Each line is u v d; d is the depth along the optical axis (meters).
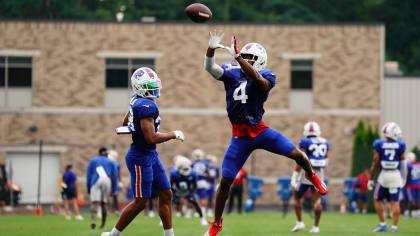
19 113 117.31
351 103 119.62
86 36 118.12
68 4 178.62
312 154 52.16
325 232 51.00
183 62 118.75
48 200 116.06
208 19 31.36
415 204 79.06
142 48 118.56
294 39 119.44
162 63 118.62
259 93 30.27
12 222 66.12
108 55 118.06
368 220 71.00
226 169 31.06
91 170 56.56
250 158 115.31
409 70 190.88
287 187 91.19
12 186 104.00
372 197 90.50
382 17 198.75
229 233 49.41
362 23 119.50
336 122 119.44
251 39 118.88
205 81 118.69
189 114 118.44
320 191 30.92
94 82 118.19
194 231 50.06
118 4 192.12
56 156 117.12
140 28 118.56
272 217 76.75
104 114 118.00
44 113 117.50
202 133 118.31
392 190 52.16
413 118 119.75
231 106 30.66
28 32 117.50
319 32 119.69
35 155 116.81
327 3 197.88
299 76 120.12
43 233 50.38
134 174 32.72
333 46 119.69
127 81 118.69
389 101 120.31
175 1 188.12
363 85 119.75
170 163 117.31
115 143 117.88
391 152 52.09
